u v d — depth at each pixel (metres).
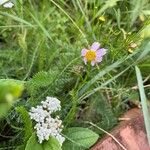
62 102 0.19
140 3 0.24
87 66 0.20
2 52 0.21
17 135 0.18
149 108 0.21
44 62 0.21
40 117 0.17
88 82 0.19
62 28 0.23
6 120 0.18
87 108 0.21
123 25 0.25
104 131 0.19
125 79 0.22
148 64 0.22
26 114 0.16
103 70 0.19
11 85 0.10
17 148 0.17
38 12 0.24
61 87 0.19
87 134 0.19
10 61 0.21
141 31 0.21
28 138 0.17
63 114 0.19
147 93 0.22
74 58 0.21
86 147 0.18
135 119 0.20
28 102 0.18
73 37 0.23
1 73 0.20
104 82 0.20
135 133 0.19
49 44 0.22
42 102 0.18
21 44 0.21
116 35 0.22
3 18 0.23
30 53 0.22
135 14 0.24
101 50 0.20
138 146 0.19
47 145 0.17
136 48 0.21
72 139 0.18
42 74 0.17
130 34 0.21
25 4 0.24
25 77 0.19
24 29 0.23
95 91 0.20
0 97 0.10
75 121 0.20
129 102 0.22
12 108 0.18
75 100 0.18
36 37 0.22
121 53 0.21
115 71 0.21
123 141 0.19
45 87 0.19
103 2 0.25
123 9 0.25
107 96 0.21
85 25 0.24
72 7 0.25
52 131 0.17
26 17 0.23
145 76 0.23
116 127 0.20
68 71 0.20
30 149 0.16
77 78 0.20
